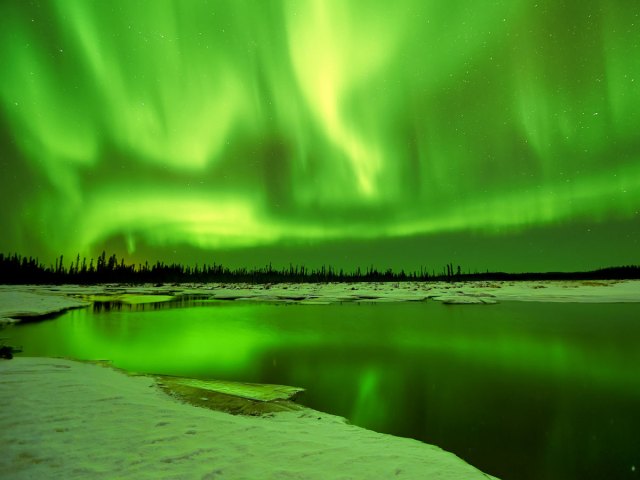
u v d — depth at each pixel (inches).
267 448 257.0
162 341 967.6
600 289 3666.3
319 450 262.5
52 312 1660.9
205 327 1262.3
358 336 1072.2
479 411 446.9
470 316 1631.4
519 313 1748.3
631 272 6151.6
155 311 1841.8
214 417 323.0
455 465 255.3
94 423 281.7
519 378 608.7
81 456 225.3
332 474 222.8
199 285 5723.4
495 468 304.7
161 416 308.3
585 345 938.7
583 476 289.9
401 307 2126.0
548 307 2078.0
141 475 205.0
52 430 263.9
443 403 475.8
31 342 922.1
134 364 697.6
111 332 1117.7
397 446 297.0
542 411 448.1
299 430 320.8
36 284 5369.1
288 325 1328.7
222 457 235.8
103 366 550.6
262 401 421.7
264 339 1015.0
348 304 2391.7
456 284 5551.2
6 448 231.9
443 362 736.3
